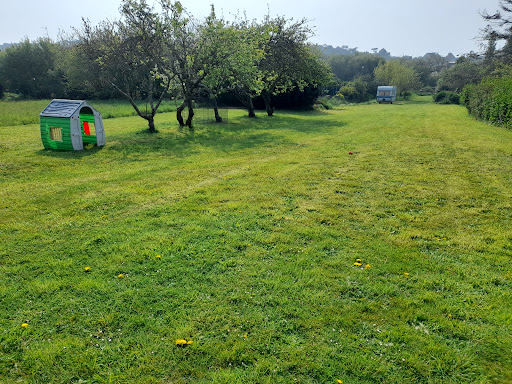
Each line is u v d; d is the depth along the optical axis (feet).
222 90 62.28
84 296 13.28
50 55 155.53
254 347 10.93
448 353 10.74
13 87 157.99
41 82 152.76
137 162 35.01
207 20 51.47
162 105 104.47
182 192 25.44
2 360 10.29
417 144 46.19
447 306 12.88
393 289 13.94
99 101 120.98
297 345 11.03
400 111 113.09
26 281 14.16
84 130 43.57
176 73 52.90
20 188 25.93
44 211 21.53
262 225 19.85
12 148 39.88
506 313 12.49
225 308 12.69
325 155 39.11
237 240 17.98
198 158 37.09
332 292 13.75
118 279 14.40
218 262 15.87
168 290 13.69
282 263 15.85
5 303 12.79
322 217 21.12
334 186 27.37
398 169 32.81
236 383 9.62
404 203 23.77
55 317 12.12
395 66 234.79
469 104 96.02
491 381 9.85
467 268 15.57
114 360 10.39
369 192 26.05
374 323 12.06
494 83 75.05
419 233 19.11
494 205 23.53
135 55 50.75
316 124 69.97
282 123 70.49
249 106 79.66
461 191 26.30
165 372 10.02
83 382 9.68
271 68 75.41
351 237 18.61
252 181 28.55
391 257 16.52
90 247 16.97
